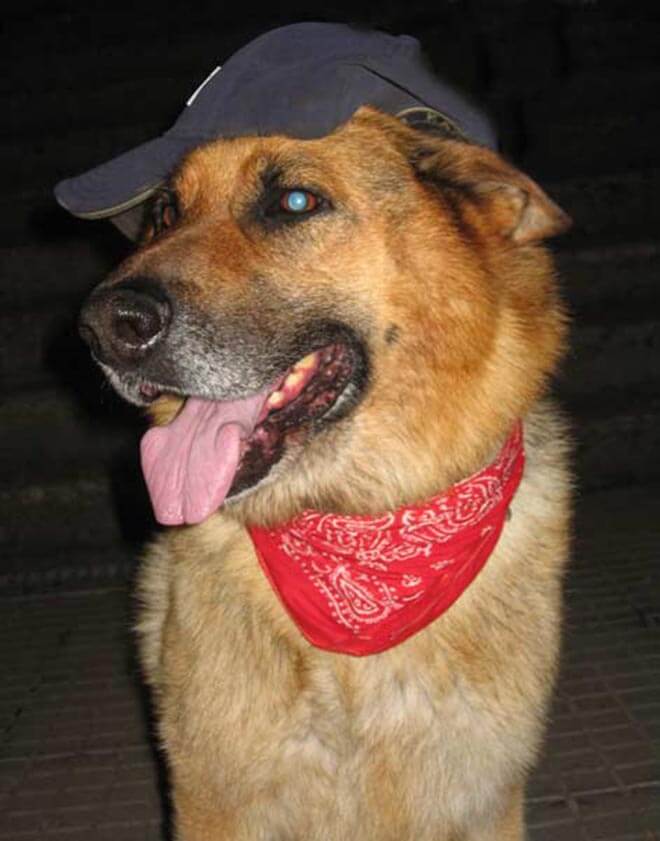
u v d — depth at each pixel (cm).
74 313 189
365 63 85
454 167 87
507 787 88
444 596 85
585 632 129
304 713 86
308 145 84
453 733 86
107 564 162
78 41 270
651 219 213
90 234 206
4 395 179
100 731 120
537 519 90
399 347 85
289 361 83
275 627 87
